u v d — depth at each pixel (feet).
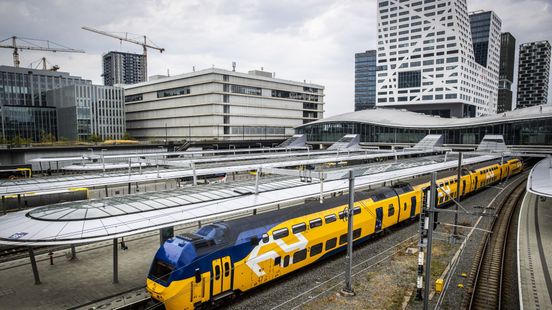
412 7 503.20
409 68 511.40
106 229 65.77
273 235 74.28
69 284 76.43
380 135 367.66
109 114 419.33
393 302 67.41
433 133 337.93
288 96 432.25
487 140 293.84
